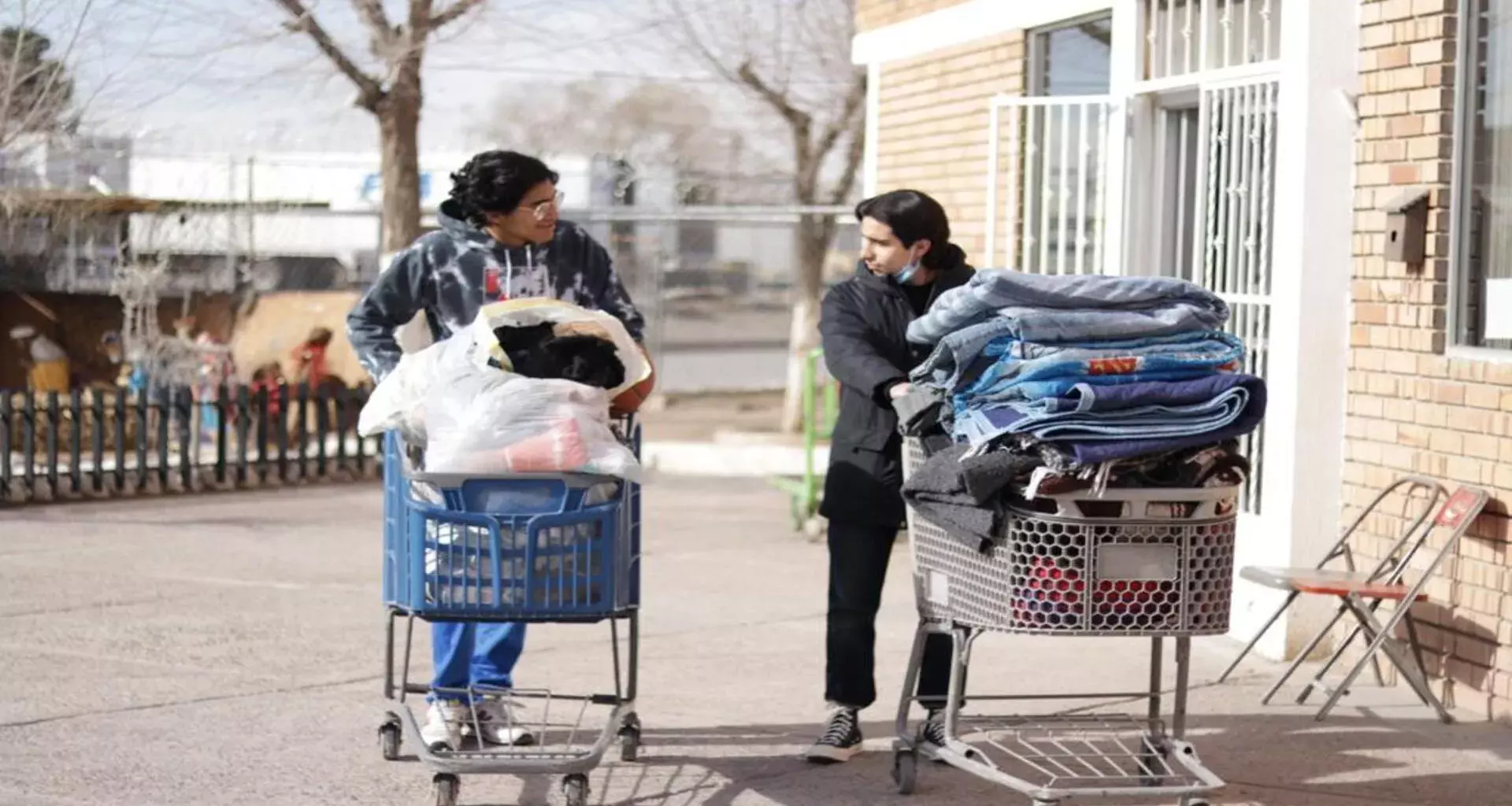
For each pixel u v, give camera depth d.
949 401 5.59
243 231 23.67
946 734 5.76
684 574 11.20
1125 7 9.63
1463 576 7.25
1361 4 7.87
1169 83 9.24
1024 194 10.88
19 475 14.72
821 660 8.38
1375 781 6.27
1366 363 7.85
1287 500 8.02
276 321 24.08
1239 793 6.12
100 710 7.16
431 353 5.64
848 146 24.34
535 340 5.69
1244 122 8.66
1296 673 7.98
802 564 11.69
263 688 7.62
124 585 10.38
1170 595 5.36
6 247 22.44
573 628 9.12
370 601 9.94
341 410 16.58
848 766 6.44
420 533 5.48
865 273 6.34
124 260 22.86
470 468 5.42
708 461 18.94
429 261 6.29
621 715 5.84
